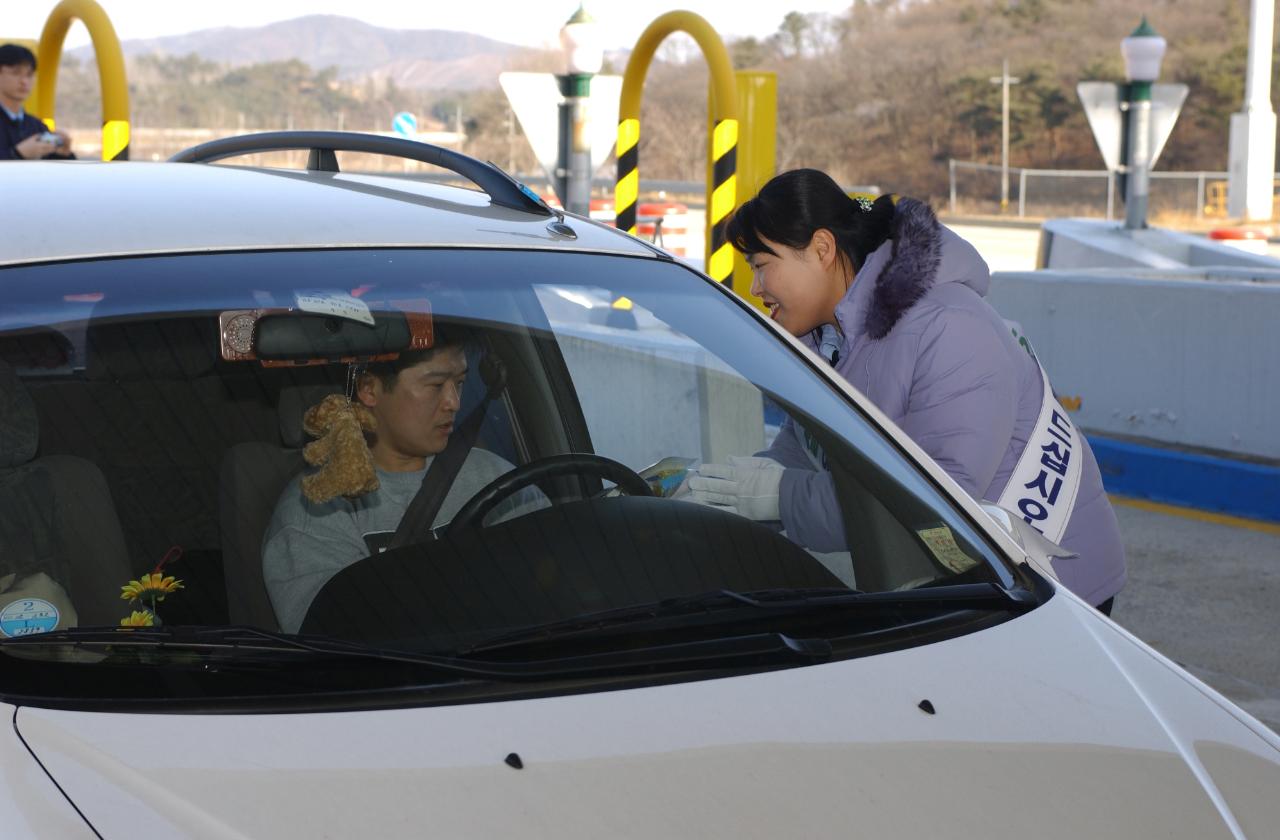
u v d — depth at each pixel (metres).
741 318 2.74
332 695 1.84
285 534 2.27
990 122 68.56
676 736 1.84
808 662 2.02
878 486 2.43
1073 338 8.59
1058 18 74.31
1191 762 1.95
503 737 1.80
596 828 1.68
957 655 2.08
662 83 73.06
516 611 2.12
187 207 2.49
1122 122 12.54
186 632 1.93
